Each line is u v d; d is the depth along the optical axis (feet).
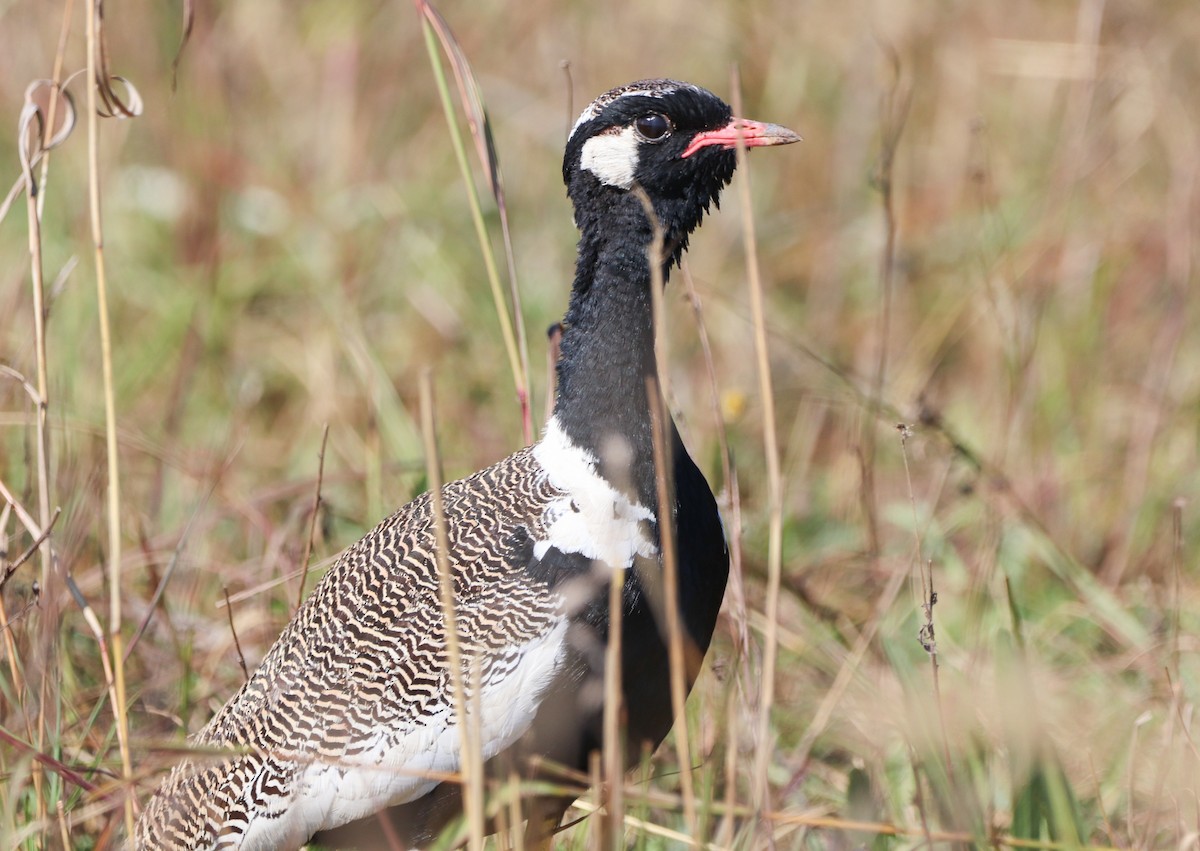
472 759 23.93
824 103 56.29
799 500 42.24
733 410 39.45
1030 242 48.29
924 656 34.99
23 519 28.14
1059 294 47.62
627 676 27.61
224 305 47.93
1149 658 34.40
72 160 51.55
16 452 38.09
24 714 27.76
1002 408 43.39
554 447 28.45
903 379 46.57
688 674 28.40
